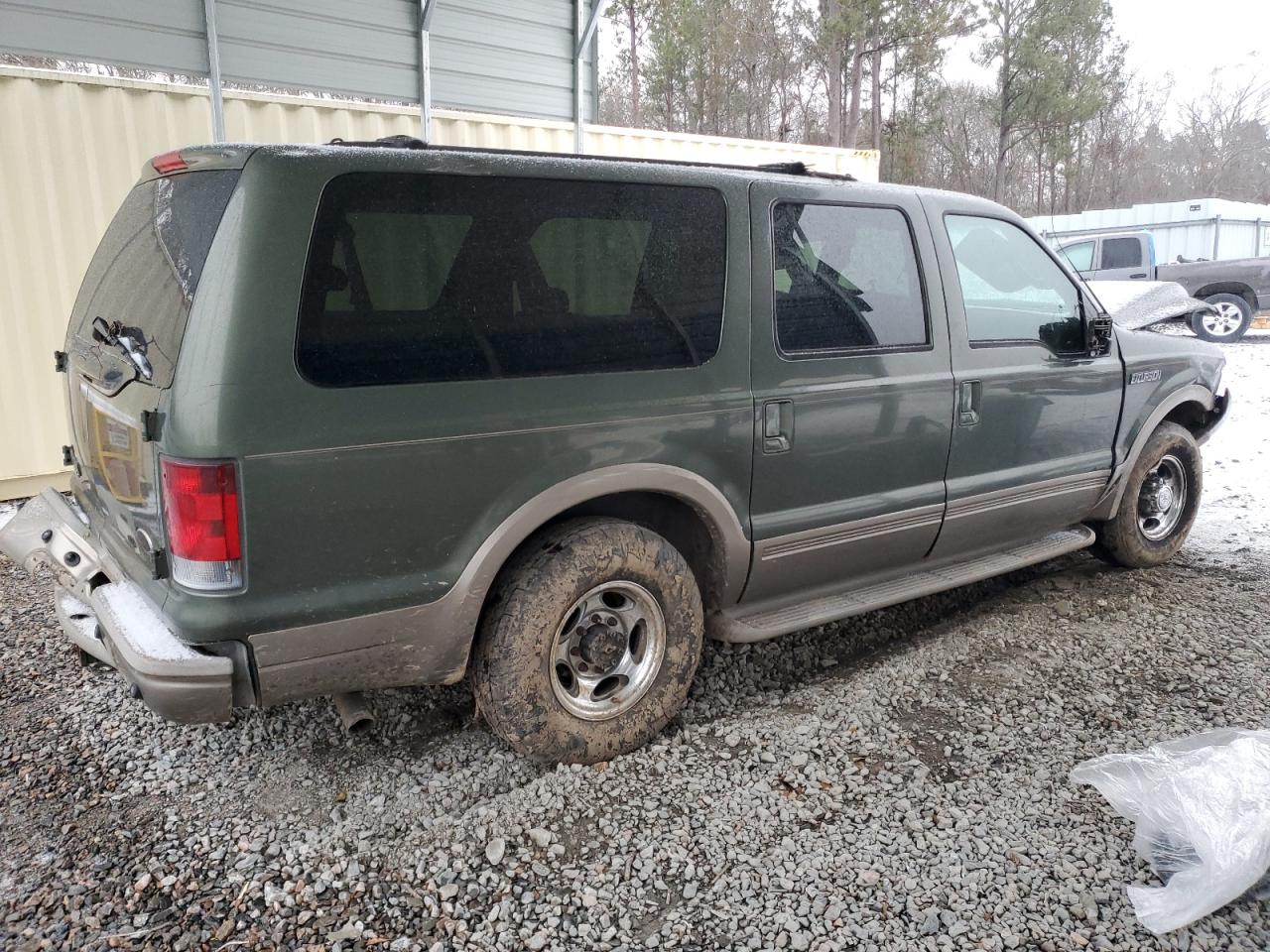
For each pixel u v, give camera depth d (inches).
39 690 137.0
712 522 122.5
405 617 101.3
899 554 147.2
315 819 106.5
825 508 133.6
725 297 121.3
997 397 151.6
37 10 239.1
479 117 326.6
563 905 92.4
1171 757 108.2
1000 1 1060.5
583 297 110.8
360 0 297.7
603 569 112.2
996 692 135.8
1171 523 192.7
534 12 342.6
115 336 108.6
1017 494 157.5
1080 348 166.4
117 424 104.8
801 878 95.7
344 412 94.6
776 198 127.6
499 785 113.6
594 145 360.8
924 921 89.4
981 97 1135.6
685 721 130.0
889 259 140.2
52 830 104.1
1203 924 88.9
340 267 95.3
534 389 106.0
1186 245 687.7
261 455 90.7
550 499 107.6
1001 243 157.8
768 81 1155.3
